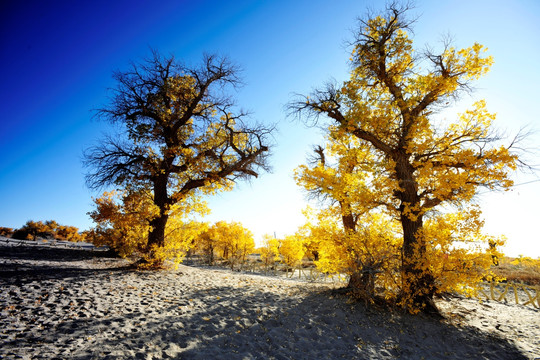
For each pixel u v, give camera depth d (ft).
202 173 46.68
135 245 45.24
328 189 30.14
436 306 27.07
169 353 15.28
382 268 26.61
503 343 21.44
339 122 32.01
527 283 51.96
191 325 19.57
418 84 26.23
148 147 45.57
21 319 17.48
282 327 21.34
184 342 16.92
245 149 50.03
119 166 42.70
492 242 23.44
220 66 49.65
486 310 32.42
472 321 26.16
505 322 27.14
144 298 25.16
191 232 50.26
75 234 173.27
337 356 17.89
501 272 59.47
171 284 32.48
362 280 27.40
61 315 18.78
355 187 28.55
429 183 28.50
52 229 167.84
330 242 31.22
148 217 41.45
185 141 50.29
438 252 24.57
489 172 23.59
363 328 22.52
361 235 28.73
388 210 29.78
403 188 27.25
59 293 23.47
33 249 62.23
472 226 23.58
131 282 31.19
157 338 16.93
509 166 23.44
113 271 37.24
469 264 23.41
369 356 18.31
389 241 28.12
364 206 28.37
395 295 26.63
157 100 46.60
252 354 16.70
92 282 28.68
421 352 19.57
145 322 19.06
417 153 27.45
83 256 57.77
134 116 44.86
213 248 94.68
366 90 31.65
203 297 27.43
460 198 26.55
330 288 33.83
